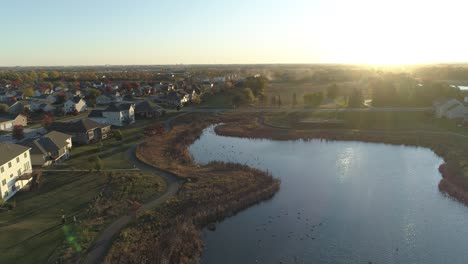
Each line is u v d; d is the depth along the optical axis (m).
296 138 88.81
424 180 57.91
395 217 45.22
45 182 54.28
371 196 51.72
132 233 38.78
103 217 42.62
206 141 87.56
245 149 79.44
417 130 91.06
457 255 37.06
